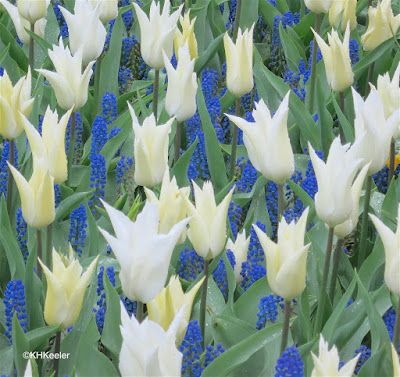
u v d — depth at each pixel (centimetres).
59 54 121
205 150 131
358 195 103
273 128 102
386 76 118
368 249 122
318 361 82
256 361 102
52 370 102
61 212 121
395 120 106
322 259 114
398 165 132
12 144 119
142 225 85
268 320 105
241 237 113
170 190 99
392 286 93
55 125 107
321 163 97
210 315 107
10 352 102
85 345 97
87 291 109
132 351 78
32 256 104
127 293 86
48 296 94
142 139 108
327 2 140
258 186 126
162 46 129
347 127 131
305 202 118
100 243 120
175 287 92
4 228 109
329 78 131
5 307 108
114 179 131
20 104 117
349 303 109
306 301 103
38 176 100
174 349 79
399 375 80
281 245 92
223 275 112
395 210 120
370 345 111
